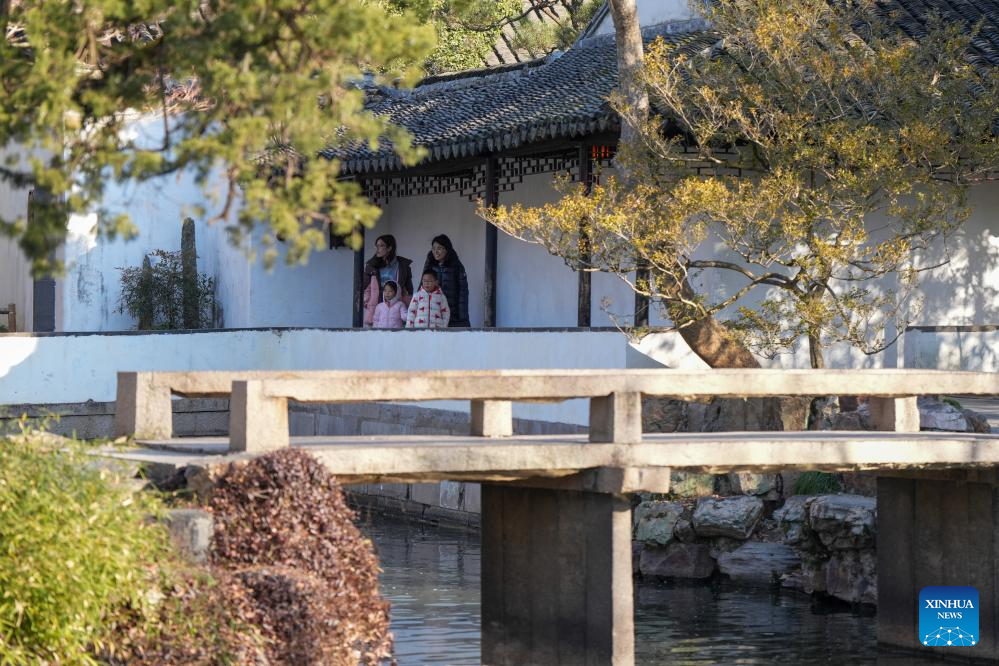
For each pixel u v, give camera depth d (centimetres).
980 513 1702
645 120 2309
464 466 1355
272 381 1253
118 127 1111
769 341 2295
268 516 1131
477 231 3375
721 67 2283
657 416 2392
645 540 2272
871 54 2283
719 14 2345
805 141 2214
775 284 2264
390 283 3428
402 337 3070
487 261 3077
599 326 2736
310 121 1045
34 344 3130
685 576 2236
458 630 1791
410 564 2352
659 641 1791
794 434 1680
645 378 1459
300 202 1054
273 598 1050
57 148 1043
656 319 2644
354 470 1291
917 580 1764
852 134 2133
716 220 2212
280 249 3762
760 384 1507
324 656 1062
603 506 1468
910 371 1588
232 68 1045
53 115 1022
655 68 2242
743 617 1952
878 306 2308
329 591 1102
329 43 1045
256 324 3747
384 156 3175
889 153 2097
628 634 1462
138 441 1351
